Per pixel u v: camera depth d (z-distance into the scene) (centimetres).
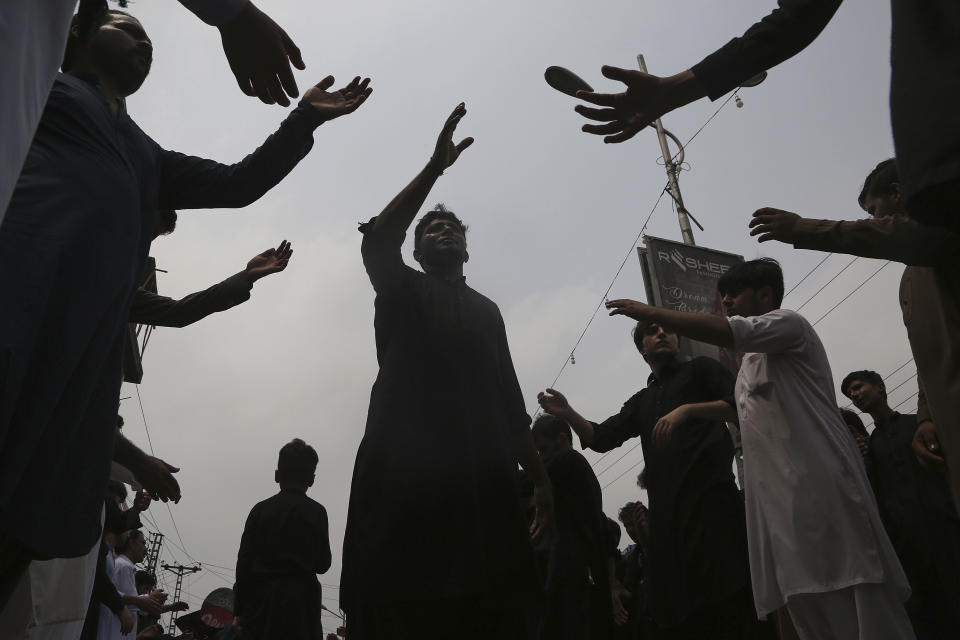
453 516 229
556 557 443
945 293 162
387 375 253
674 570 342
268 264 346
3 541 136
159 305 332
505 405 281
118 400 168
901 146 125
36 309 130
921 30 127
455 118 252
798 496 259
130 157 179
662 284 1178
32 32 101
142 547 669
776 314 286
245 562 479
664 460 362
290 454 517
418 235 305
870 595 244
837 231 189
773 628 350
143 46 199
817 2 190
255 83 186
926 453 279
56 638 249
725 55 202
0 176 93
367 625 229
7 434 125
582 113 216
